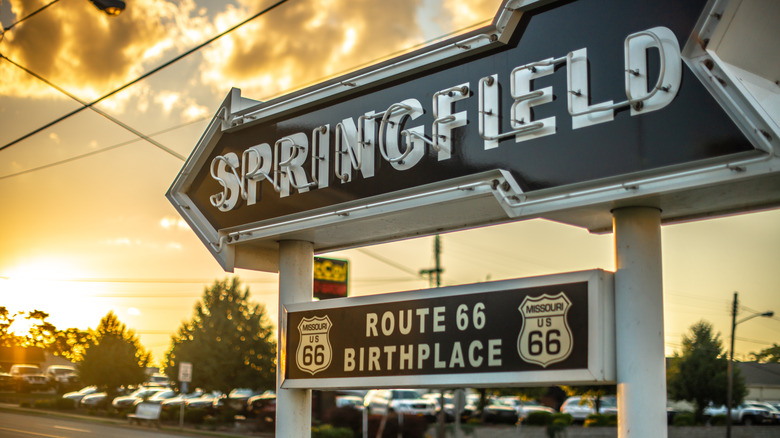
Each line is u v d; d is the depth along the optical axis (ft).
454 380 19.13
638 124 16.17
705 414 139.33
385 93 21.24
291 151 23.09
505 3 18.25
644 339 16.80
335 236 23.75
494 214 20.67
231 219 24.72
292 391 23.17
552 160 17.39
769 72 16.19
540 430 111.24
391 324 20.74
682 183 15.56
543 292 17.88
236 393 138.10
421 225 22.09
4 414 122.01
